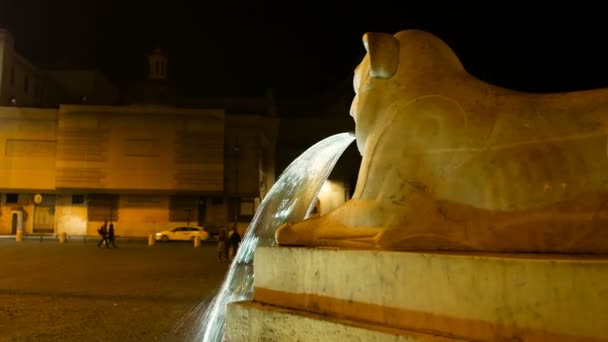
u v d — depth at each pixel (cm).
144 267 1451
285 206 1934
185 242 2992
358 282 240
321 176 745
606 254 219
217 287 1028
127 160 3366
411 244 252
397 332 215
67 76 4166
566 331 180
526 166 251
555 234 231
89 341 572
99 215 3381
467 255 214
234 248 1945
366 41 308
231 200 3572
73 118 3334
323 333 239
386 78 304
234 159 3588
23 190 3294
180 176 3397
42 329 634
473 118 270
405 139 282
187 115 3447
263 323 267
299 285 268
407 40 313
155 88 4294
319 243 282
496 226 245
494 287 198
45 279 1143
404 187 272
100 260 1666
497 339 195
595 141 241
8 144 3306
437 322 212
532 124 259
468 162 263
